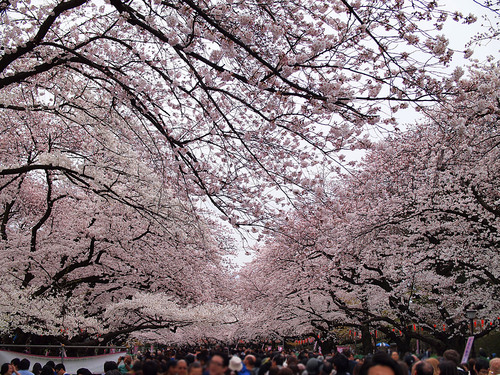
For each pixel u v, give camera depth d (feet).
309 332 80.43
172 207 41.78
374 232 45.14
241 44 18.92
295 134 23.07
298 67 19.88
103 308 60.34
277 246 59.98
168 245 55.21
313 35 21.25
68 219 53.42
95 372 37.50
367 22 19.04
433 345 46.52
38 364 30.81
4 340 49.16
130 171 41.91
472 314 39.75
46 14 26.53
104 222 48.70
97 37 24.61
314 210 24.62
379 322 57.31
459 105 23.00
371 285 55.62
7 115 39.50
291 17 21.81
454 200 43.55
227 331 83.20
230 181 25.93
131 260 54.70
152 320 53.16
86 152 41.06
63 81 31.68
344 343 88.33
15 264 46.42
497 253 42.29
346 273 55.88
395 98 19.19
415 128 58.39
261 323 79.61
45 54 25.86
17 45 22.39
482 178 38.45
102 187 39.65
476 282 48.70
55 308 42.93
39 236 51.90
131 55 28.40
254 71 21.86
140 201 43.19
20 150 43.55
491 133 37.81
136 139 30.09
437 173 40.50
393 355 23.86
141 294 54.39
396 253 48.65
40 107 29.89
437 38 18.26
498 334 74.38
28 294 41.32
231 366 15.87
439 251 45.47
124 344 79.20
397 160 51.24
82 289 58.18
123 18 21.45
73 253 51.26
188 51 20.10
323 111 21.17
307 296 66.18
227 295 86.48
